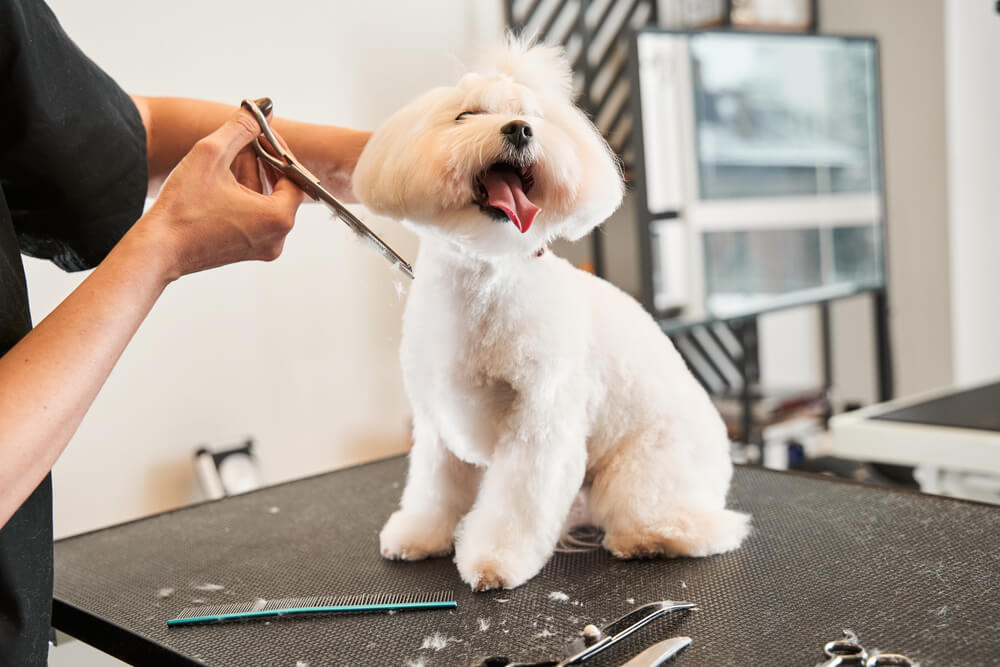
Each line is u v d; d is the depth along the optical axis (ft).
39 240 3.08
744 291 9.38
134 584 3.21
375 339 8.18
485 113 3.05
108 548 3.64
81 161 2.91
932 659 2.29
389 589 3.05
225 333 7.20
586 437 3.35
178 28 6.72
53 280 6.19
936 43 11.16
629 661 2.29
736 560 3.14
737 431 9.53
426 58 8.29
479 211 2.92
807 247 9.98
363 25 7.84
